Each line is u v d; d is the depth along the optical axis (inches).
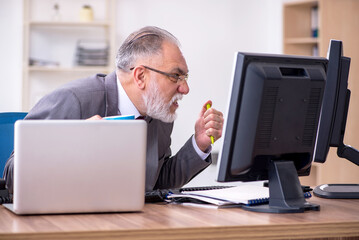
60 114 86.4
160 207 74.9
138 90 88.3
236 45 247.9
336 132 91.3
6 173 79.9
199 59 242.2
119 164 68.6
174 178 95.6
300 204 71.8
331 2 207.6
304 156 77.4
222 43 245.4
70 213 68.4
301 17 232.5
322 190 89.3
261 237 61.1
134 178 69.1
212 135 89.8
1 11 213.5
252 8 250.2
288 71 74.0
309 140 76.1
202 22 241.9
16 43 215.6
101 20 226.7
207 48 243.1
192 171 94.7
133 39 88.8
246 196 75.8
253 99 69.4
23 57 211.9
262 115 70.4
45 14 220.4
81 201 67.7
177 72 87.5
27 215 67.1
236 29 247.4
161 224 60.9
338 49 89.1
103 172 68.1
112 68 215.9
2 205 76.1
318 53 221.6
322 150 90.0
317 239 63.3
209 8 242.7
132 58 87.8
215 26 244.2
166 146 100.5
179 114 239.9
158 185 97.9
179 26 238.7
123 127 68.5
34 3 218.8
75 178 67.3
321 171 209.0
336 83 89.0
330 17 207.8
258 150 71.2
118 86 91.5
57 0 221.5
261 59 70.4
